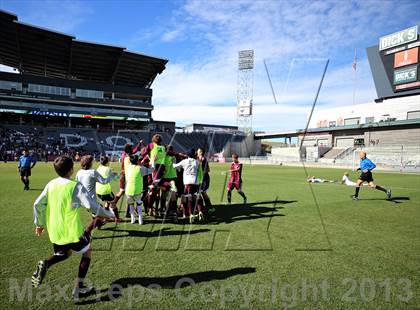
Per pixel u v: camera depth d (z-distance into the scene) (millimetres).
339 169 31906
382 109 42438
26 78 48812
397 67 40375
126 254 4422
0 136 43750
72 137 49188
